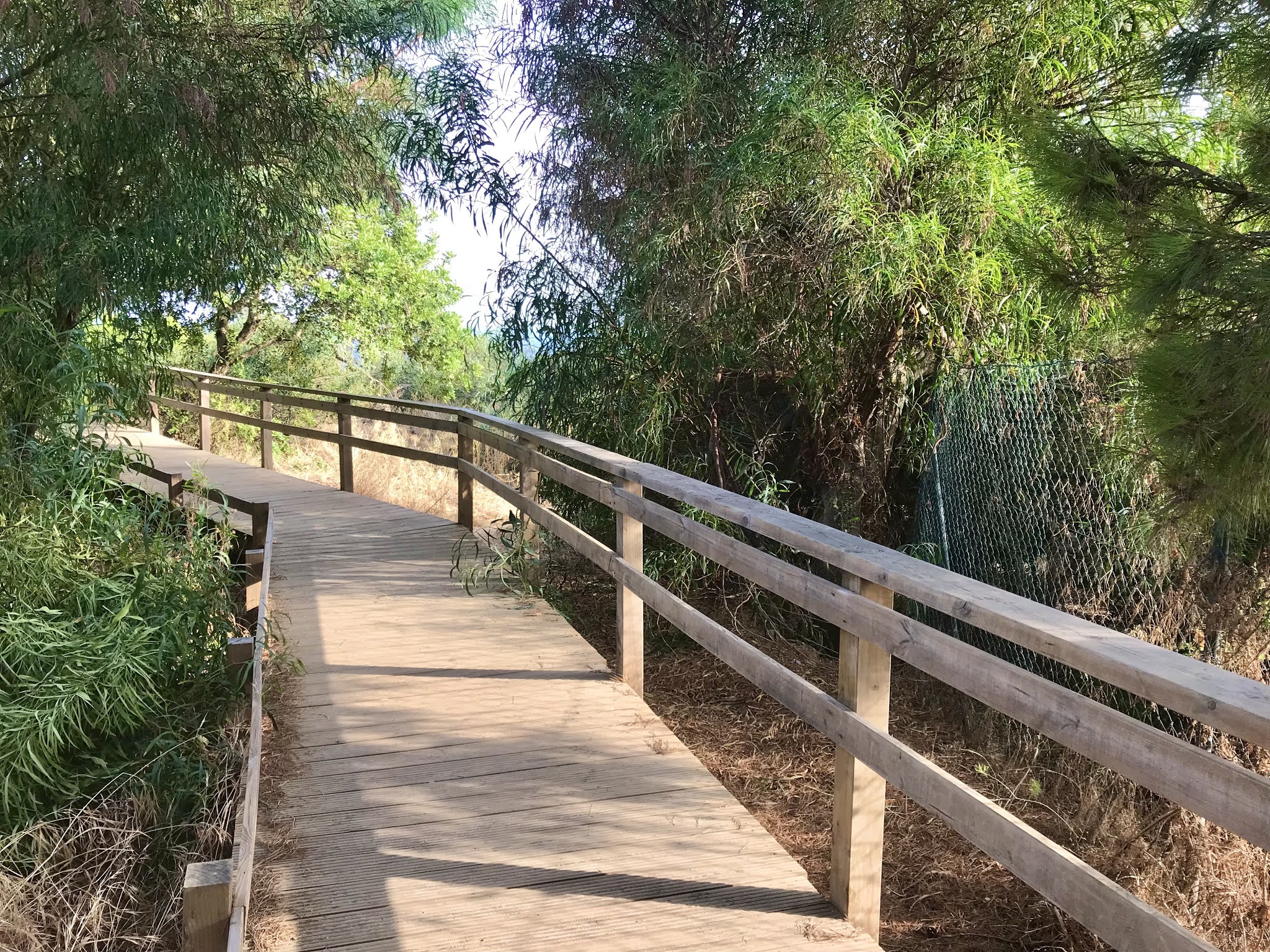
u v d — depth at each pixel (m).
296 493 9.71
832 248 4.82
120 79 5.73
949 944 3.04
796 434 5.94
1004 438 4.76
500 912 2.61
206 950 1.73
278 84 7.02
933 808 2.16
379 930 2.52
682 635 5.92
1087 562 4.30
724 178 4.91
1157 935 1.54
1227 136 3.49
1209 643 3.77
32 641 4.33
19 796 3.73
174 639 4.63
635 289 5.73
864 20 5.24
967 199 4.79
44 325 5.79
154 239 6.38
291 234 8.05
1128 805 3.60
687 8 5.59
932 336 5.20
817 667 5.46
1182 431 2.88
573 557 7.00
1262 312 2.75
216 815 3.68
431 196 6.23
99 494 5.78
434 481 12.77
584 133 5.68
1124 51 4.99
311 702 4.12
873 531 5.70
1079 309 4.29
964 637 5.13
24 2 5.53
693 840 3.00
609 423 6.06
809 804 3.95
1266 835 1.35
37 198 6.08
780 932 2.53
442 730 3.83
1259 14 2.99
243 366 16.73
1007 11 5.10
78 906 3.29
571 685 4.32
